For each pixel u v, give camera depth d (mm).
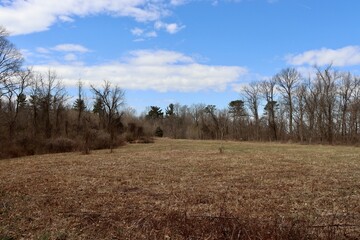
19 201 13445
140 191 15461
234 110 96312
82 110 67438
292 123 79688
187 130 100375
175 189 15836
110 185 17031
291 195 14320
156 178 19094
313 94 71625
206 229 8648
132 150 42469
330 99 68312
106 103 65750
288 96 80438
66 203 13070
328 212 11539
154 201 13375
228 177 19219
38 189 16062
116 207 12414
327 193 14680
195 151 39375
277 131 83750
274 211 11672
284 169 22359
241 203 12953
